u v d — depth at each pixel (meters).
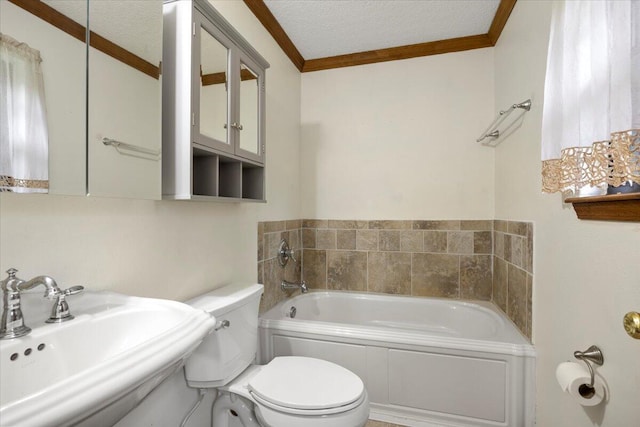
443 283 2.27
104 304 0.88
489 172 2.19
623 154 0.61
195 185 1.26
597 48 0.68
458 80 2.26
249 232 1.76
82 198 0.87
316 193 2.56
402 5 1.83
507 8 1.78
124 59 0.92
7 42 0.63
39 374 0.65
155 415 1.07
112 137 0.87
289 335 1.77
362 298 2.36
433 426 1.55
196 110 1.09
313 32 2.11
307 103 2.57
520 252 1.62
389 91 2.40
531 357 1.42
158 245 1.13
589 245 0.98
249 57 1.45
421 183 2.33
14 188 0.64
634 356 0.77
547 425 1.30
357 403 1.10
